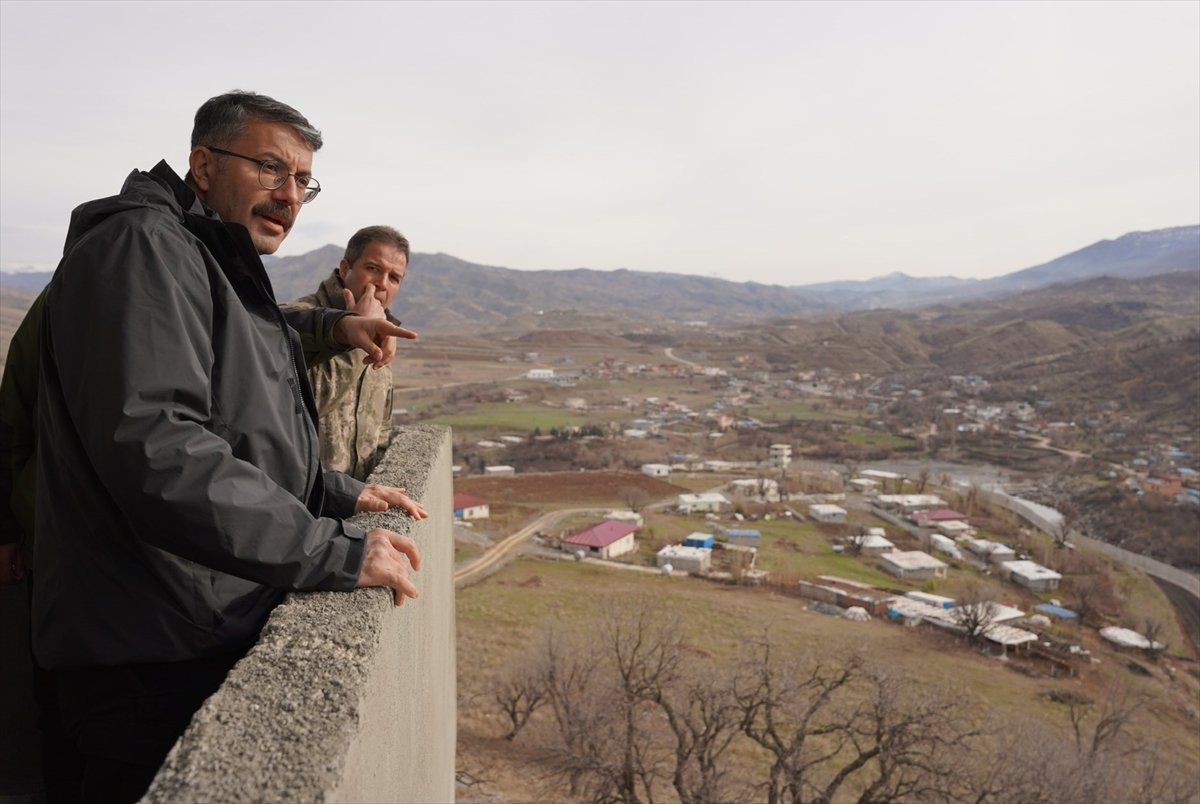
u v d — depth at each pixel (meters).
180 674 1.38
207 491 1.21
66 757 1.78
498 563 43.09
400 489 2.22
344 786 0.92
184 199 1.53
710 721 15.81
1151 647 37.53
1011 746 16.19
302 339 2.61
